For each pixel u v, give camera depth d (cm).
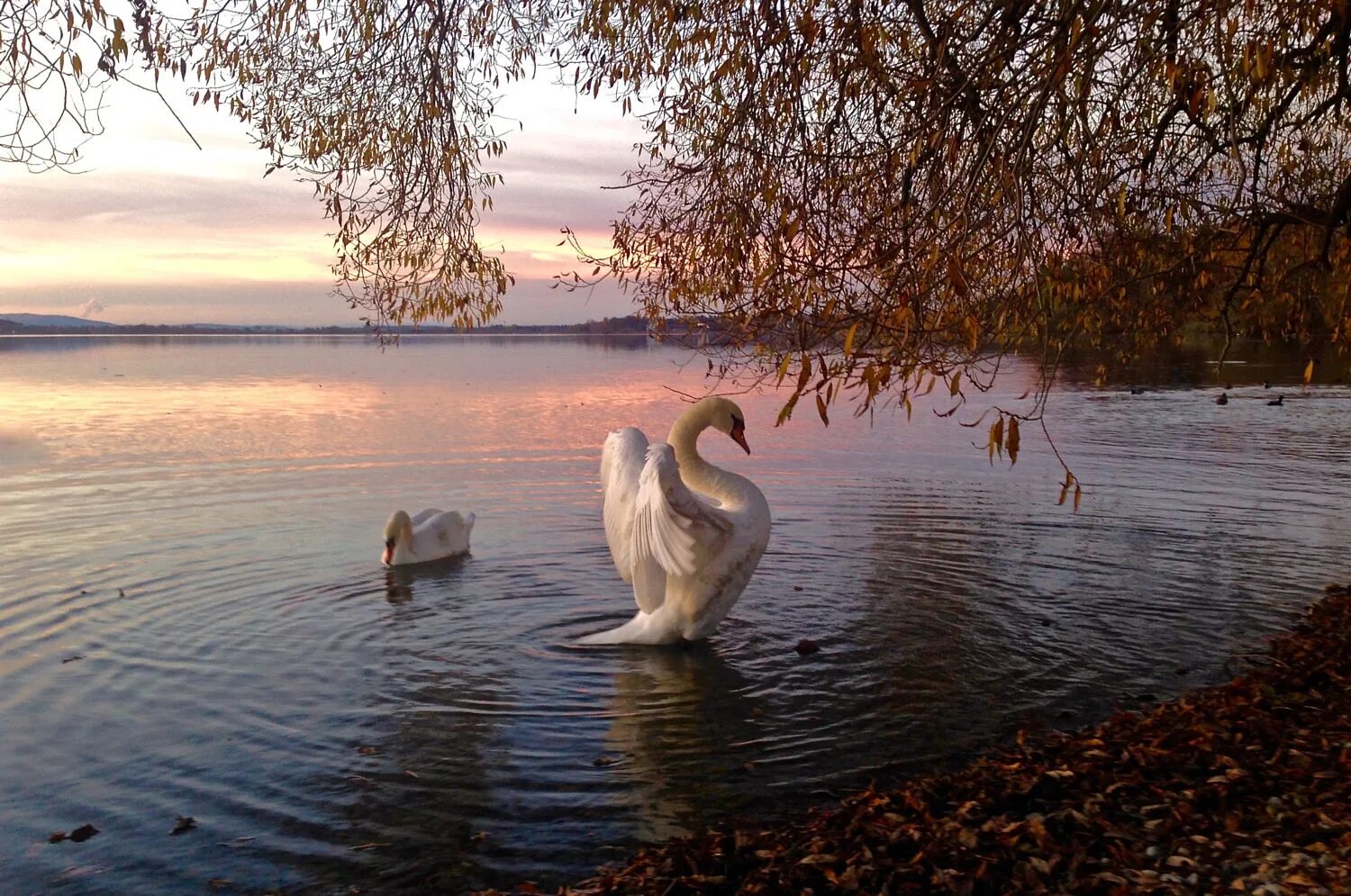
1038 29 538
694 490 832
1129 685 730
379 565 1070
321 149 849
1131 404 2644
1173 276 791
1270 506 1348
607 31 825
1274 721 636
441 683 743
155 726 670
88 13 553
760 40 676
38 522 1256
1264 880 435
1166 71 550
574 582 1009
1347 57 678
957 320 492
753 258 666
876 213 576
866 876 466
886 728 663
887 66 652
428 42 822
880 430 2131
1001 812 534
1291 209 739
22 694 720
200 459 1730
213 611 911
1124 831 500
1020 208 478
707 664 777
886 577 1006
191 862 508
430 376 3969
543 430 2142
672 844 517
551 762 617
